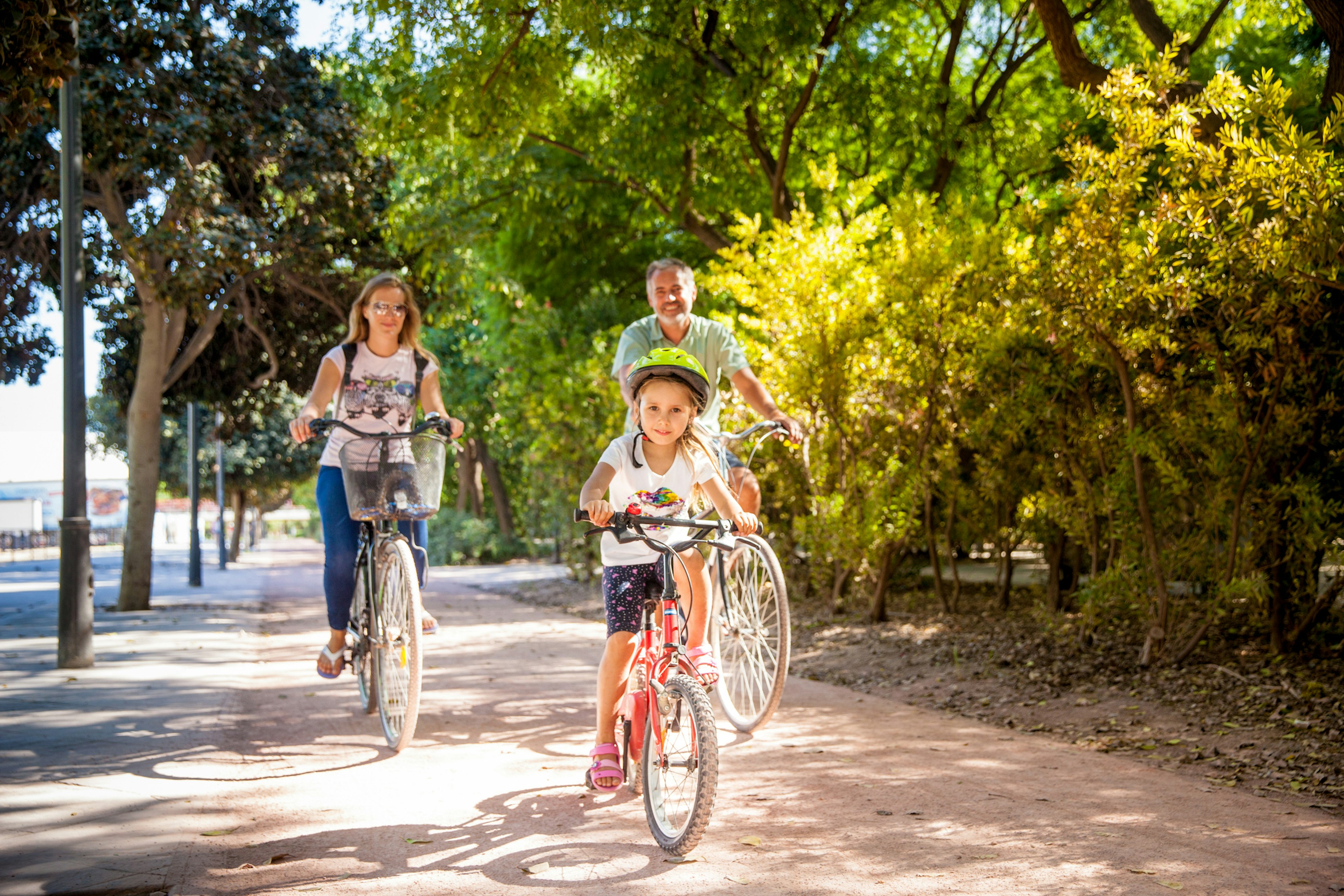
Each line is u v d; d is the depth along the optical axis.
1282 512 6.39
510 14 11.16
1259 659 6.57
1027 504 7.41
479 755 4.85
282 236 13.66
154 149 11.66
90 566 7.72
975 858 3.37
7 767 4.57
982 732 5.38
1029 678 6.62
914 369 8.45
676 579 4.02
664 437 3.96
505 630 10.27
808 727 5.48
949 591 11.73
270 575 25.05
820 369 8.64
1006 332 7.25
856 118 13.08
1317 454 6.57
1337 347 6.05
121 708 5.96
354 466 5.05
